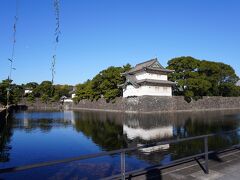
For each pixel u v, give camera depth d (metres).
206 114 49.53
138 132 26.11
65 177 10.88
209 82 61.00
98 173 11.46
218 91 71.81
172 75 62.62
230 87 70.31
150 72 58.19
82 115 53.72
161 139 21.66
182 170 6.43
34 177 10.96
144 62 63.28
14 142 21.45
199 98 63.78
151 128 28.97
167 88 59.44
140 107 55.41
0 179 10.74
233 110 63.72
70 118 46.34
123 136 23.69
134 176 5.95
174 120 37.66
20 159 15.13
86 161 13.55
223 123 32.53
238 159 7.51
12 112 67.19
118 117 45.47
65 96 100.94
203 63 63.59
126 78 63.47
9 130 29.98
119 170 11.91
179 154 14.84
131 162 13.03
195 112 55.66
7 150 17.75
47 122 39.38
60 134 26.22
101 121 39.16
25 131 29.11
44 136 24.97
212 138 20.52
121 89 67.25
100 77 69.50
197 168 6.60
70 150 17.72
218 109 66.88
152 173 6.16
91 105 78.75
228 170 6.45
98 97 73.38
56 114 58.81
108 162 13.41
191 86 58.91
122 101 62.50
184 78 62.19
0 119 30.64
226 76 71.75
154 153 15.16
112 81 66.81
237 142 18.33
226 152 8.35
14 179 10.73
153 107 55.41
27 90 94.25
